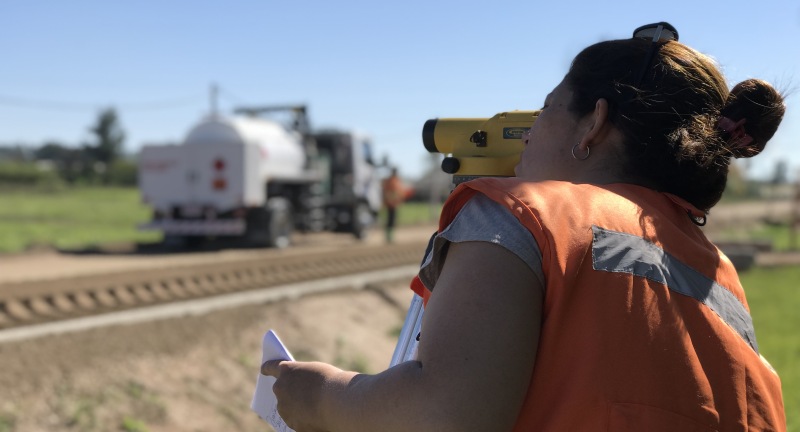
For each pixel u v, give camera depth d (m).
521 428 1.12
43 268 12.02
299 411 1.27
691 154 1.33
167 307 8.81
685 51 1.40
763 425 1.18
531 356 1.11
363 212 20.64
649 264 1.18
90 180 58.94
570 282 1.12
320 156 19.64
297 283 11.44
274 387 1.33
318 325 9.76
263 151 16.19
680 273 1.23
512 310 1.10
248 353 8.40
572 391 1.10
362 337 10.10
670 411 1.10
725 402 1.16
